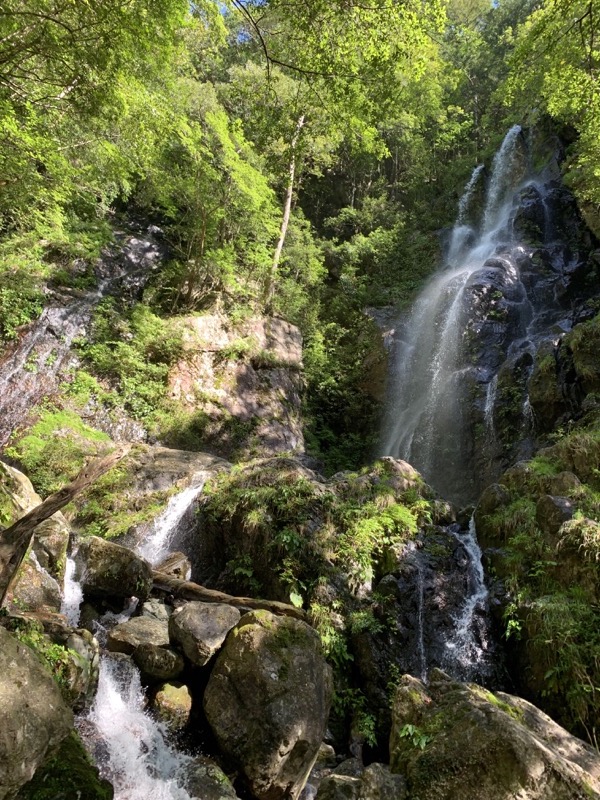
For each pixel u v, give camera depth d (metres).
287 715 4.00
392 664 5.80
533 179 21.92
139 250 18.31
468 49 26.95
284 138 7.03
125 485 9.54
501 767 2.94
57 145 8.76
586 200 16.39
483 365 14.36
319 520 7.18
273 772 3.87
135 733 3.99
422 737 3.39
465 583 6.61
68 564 5.96
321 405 17.30
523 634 5.66
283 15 5.49
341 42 5.50
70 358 13.19
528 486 7.20
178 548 8.35
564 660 5.05
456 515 8.05
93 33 5.67
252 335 16.02
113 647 4.96
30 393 12.15
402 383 16.45
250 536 7.41
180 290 16.17
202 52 15.63
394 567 6.59
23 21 5.50
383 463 8.43
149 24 5.91
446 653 5.96
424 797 3.04
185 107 13.47
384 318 18.84
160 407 12.98
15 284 13.38
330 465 15.05
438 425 14.12
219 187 15.23
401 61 5.72
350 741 5.30
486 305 15.63
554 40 6.67
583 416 9.49
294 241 20.00
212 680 4.29
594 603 5.30
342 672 5.85
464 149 27.20
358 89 5.92
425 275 20.78
